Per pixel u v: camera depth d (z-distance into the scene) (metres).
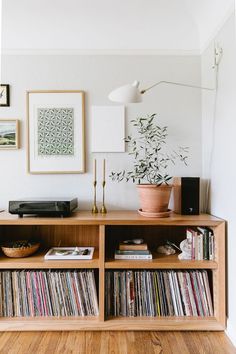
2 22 1.96
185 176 1.99
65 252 1.73
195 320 1.61
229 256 1.55
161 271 1.68
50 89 1.98
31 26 1.97
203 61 1.97
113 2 1.92
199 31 1.99
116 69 1.99
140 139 1.99
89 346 1.45
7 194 1.98
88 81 1.99
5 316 1.67
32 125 1.97
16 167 1.98
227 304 1.58
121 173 1.98
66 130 1.98
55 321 1.60
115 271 1.66
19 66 1.98
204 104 1.96
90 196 1.98
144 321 1.60
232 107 1.50
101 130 1.98
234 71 1.48
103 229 1.59
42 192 1.98
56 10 1.94
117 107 1.98
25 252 1.69
